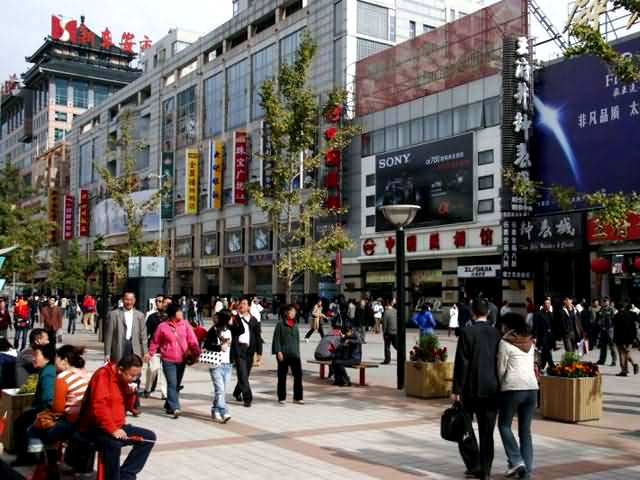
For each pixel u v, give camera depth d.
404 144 45.09
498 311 30.62
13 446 8.62
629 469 8.12
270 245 57.03
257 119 59.78
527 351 7.64
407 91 45.59
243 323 12.91
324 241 22.30
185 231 69.38
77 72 125.94
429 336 14.20
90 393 7.00
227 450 9.01
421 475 7.77
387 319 20.70
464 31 41.88
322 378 17.09
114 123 85.38
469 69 41.25
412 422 11.13
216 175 62.97
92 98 129.25
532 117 37.09
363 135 48.09
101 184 87.56
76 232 95.12
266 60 59.31
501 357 7.60
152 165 76.19
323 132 49.44
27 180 124.19
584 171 34.56
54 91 126.00
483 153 39.66
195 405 12.83
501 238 37.84
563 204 13.01
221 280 63.56
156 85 76.75
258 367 19.70
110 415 6.91
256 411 12.19
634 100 32.53
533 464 8.38
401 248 15.23
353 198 48.59
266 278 59.28
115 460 6.89
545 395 11.56
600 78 34.03
